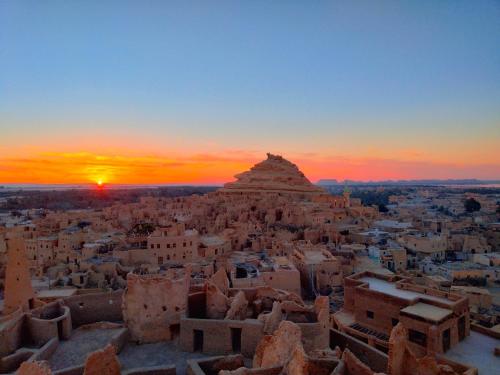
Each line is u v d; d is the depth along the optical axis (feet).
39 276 253.85
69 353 98.02
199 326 102.58
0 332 96.27
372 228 442.91
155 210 483.92
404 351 87.10
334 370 75.31
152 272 253.44
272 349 82.58
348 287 156.25
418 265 308.81
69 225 422.41
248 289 133.80
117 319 120.26
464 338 128.36
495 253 333.21
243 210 476.54
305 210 442.09
